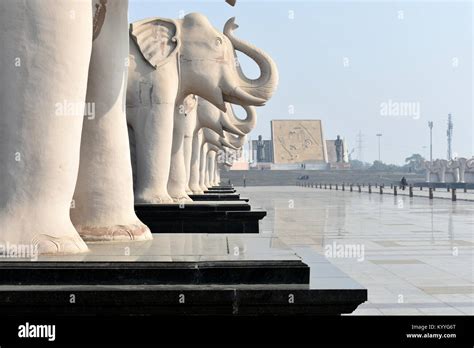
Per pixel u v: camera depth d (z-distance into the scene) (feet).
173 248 16.99
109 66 19.07
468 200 108.27
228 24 37.81
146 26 36.73
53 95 14.69
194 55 36.83
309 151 278.26
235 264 14.32
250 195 138.82
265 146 289.53
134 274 14.03
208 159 101.40
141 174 36.22
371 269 32.45
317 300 13.66
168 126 36.29
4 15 14.47
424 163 225.35
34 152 14.84
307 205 96.58
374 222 62.95
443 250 40.06
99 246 17.46
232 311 13.74
